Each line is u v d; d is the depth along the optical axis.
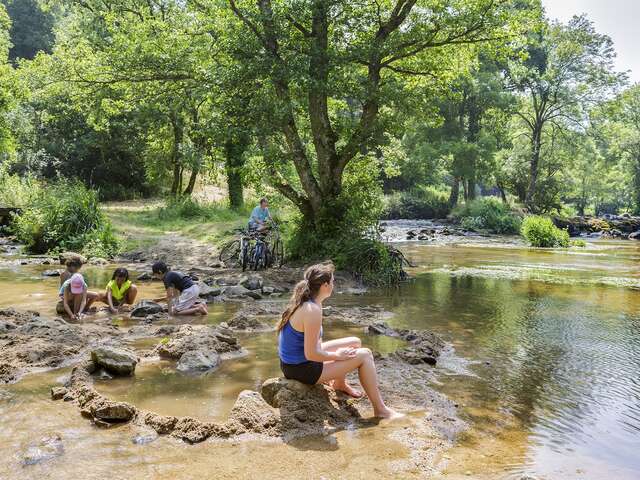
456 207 43.22
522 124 48.28
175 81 16.19
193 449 3.88
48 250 16.92
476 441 4.16
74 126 34.06
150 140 29.78
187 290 8.65
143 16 23.05
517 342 7.37
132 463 3.63
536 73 42.19
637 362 6.49
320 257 14.34
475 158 41.97
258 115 13.91
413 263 17.25
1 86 23.64
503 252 21.78
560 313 9.44
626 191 59.50
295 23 14.01
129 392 5.03
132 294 9.13
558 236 26.69
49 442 3.91
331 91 13.73
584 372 6.06
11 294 10.02
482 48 15.99
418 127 42.84
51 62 18.28
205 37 15.59
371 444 4.01
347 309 9.36
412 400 4.97
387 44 14.02
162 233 19.95
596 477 3.63
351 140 14.82
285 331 4.76
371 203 14.70
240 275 12.93
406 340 7.21
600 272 15.52
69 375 5.50
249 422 4.25
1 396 4.86
